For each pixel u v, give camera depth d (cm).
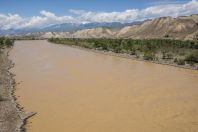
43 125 1814
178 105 2173
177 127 1762
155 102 2252
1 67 3884
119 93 2522
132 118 1917
